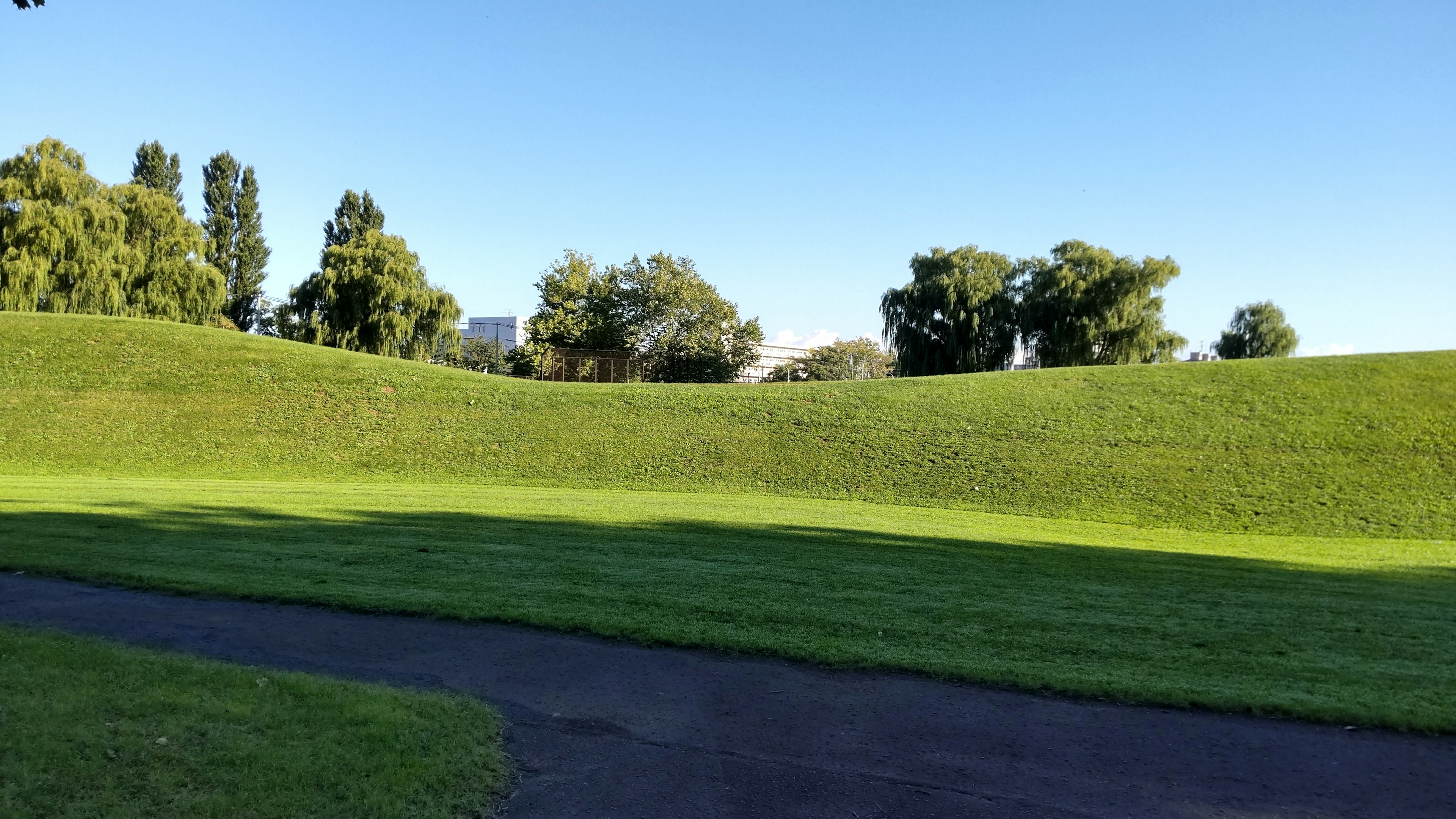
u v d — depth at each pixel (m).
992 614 8.36
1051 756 5.16
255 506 14.82
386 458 26.12
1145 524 19.36
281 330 58.78
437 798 4.16
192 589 8.23
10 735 4.25
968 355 58.47
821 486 23.39
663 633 7.31
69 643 5.97
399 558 10.34
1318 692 6.23
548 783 4.57
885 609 8.44
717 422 28.98
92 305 41.12
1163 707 5.99
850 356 89.00
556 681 6.20
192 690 5.13
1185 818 4.44
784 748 5.17
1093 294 57.84
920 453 25.23
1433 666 7.04
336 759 4.36
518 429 28.44
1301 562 13.58
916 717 5.72
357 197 68.31
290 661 6.35
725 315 66.75
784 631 7.49
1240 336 84.06
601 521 14.53
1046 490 21.98
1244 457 23.47
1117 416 27.44
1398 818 4.50
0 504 13.58
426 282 55.50
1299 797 4.71
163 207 44.62
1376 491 20.75
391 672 6.23
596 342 63.47
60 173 40.81
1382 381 28.62
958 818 4.36
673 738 5.27
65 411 27.73
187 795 3.91
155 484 19.06
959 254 61.16
